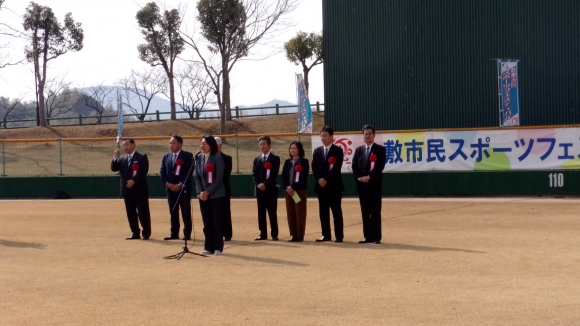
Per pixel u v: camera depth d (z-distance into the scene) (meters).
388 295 7.32
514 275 8.28
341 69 27.70
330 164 11.45
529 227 12.87
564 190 19.28
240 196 21.55
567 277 8.12
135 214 12.32
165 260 9.86
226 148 31.73
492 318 6.31
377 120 27.48
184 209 11.31
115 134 44.88
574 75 26.08
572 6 26.03
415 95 27.22
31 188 23.06
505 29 26.53
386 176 20.50
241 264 9.41
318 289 7.69
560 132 19.28
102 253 10.59
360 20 27.53
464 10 26.81
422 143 20.19
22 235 12.88
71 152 32.81
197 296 7.42
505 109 21.80
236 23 38.41
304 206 11.66
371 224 11.25
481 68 26.73
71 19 48.88
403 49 27.25
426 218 14.75
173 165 12.31
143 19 46.72
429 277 8.26
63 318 6.57
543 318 6.29
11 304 7.16
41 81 48.41
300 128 24.53
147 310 6.84
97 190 22.78
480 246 10.63
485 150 19.80
